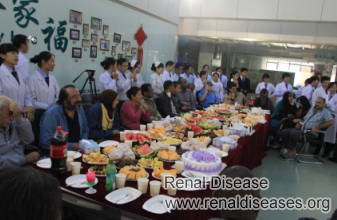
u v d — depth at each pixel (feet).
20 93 9.63
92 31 15.38
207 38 27.09
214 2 24.86
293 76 25.53
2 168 6.33
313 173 14.37
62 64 13.61
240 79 24.98
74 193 5.17
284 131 16.51
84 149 7.13
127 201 4.98
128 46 19.10
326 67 24.36
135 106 12.08
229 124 13.41
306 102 17.24
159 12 22.75
